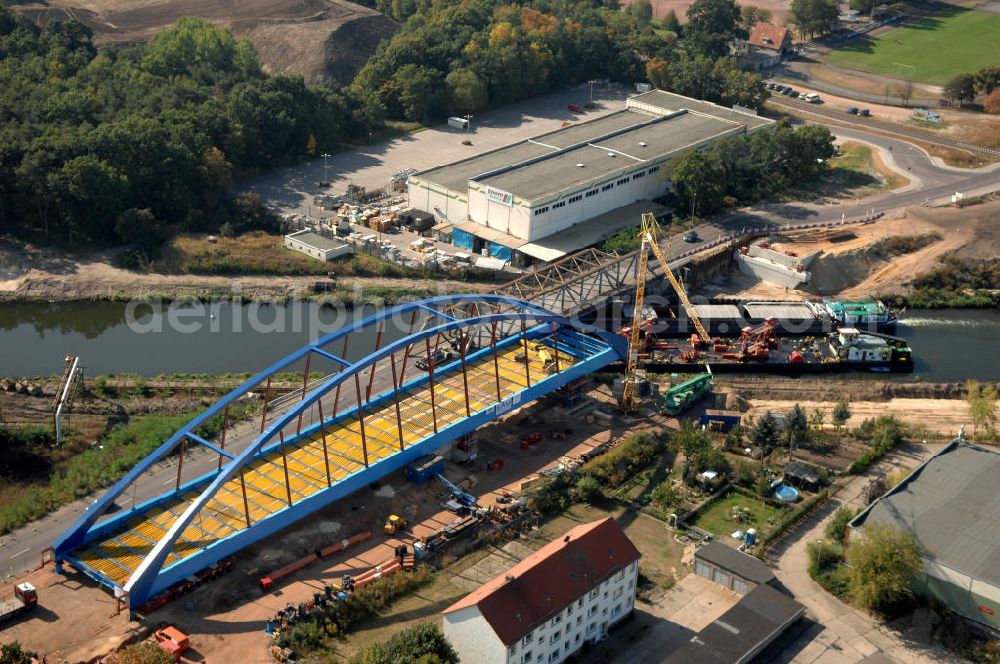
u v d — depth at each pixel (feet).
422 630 425.69
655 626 466.70
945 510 512.63
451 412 595.47
